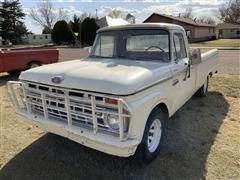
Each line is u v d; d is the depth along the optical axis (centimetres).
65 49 3222
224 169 382
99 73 349
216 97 743
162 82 386
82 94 334
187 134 494
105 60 451
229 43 3847
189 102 691
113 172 371
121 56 475
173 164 392
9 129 519
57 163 395
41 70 396
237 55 1980
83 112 339
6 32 6144
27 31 6556
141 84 334
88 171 374
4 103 696
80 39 4356
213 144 455
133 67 382
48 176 363
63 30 4472
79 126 349
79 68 379
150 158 390
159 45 452
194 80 562
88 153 421
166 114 426
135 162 378
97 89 321
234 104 683
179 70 452
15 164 393
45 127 380
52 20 6838
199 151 431
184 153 423
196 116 590
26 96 400
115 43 485
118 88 313
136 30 467
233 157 414
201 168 383
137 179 356
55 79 356
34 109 405
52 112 376
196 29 4916
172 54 448
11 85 414
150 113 364
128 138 319
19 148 440
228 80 942
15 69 1006
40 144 454
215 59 774
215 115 600
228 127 531
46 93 366
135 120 318
